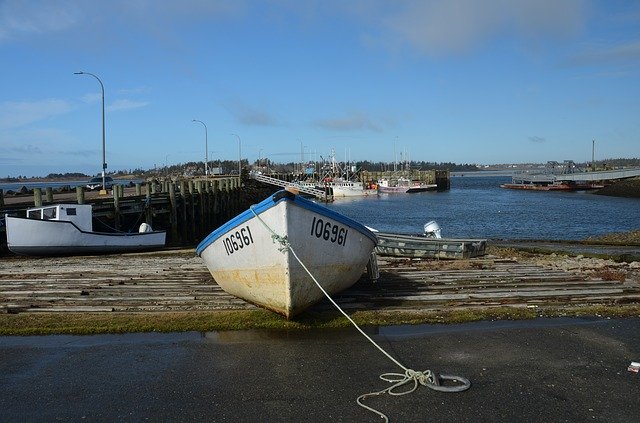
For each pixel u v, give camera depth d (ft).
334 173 321.93
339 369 19.20
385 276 36.50
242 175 183.52
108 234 62.03
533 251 60.75
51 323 25.45
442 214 155.12
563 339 22.27
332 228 25.00
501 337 22.70
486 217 141.59
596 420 14.97
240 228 24.94
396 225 128.57
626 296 29.53
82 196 69.26
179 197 92.58
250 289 26.18
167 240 89.51
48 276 38.60
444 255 46.44
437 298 29.48
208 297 30.53
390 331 23.95
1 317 26.61
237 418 15.51
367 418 15.31
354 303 28.78
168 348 22.00
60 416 15.85
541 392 16.85
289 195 22.82
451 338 22.67
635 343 21.61
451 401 16.29
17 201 91.30
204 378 18.62
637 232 86.84
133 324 24.99
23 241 56.65
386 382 17.90
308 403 16.38
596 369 18.74
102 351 21.79
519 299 29.30
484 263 42.98
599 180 271.90
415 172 362.94
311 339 22.82
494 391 16.97
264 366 19.66
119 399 17.01
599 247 69.67
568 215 141.28
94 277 37.76
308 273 23.79
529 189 297.33
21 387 18.16
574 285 32.89
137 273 39.40
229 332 24.08
